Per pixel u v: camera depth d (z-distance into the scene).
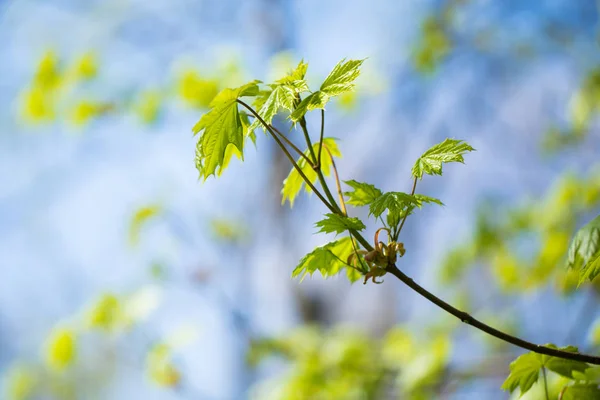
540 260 6.21
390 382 5.89
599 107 7.00
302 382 5.72
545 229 6.32
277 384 5.84
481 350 6.46
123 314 5.90
